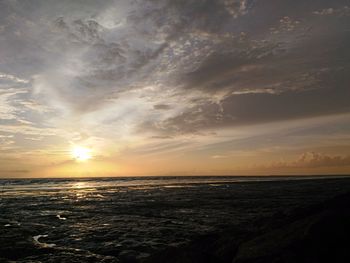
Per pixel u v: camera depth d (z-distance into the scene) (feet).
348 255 22.66
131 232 58.90
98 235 57.11
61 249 47.55
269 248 24.38
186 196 139.44
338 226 24.67
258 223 39.65
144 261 29.45
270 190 163.94
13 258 43.01
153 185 289.53
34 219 77.46
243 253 25.11
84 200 128.36
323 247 23.21
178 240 51.55
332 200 34.45
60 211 93.15
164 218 76.13
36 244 50.83
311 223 25.41
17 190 220.43
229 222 67.92
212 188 202.49
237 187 207.10
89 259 41.86
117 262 40.42
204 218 74.33
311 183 231.71
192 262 25.95
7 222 73.20
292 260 22.25
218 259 27.17
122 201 121.39
